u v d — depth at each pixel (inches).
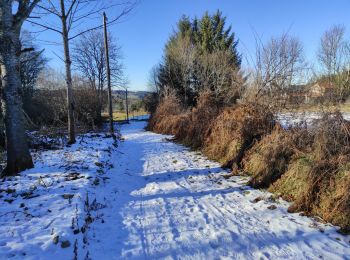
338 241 167.8
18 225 174.6
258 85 397.4
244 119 356.8
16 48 276.7
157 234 180.7
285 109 345.7
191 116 577.6
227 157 354.6
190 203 233.6
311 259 151.6
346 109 294.0
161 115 852.0
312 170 216.2
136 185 287.7
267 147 285.7
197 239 174.4
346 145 226.8
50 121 958.4
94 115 996.6
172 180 301.3
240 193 253.8
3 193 224.5
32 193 225.5
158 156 442.6
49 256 146.0
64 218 184.7
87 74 1418.6
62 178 262.8
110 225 190.4
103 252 157.6
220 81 894.4
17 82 280.1
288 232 179.8
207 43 1229.1
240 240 172.6
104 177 291.3
